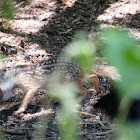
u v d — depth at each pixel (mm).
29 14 14594
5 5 2955
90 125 7391
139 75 1459
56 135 6734
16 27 13227
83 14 14570
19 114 8031
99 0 15734
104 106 7965
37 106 8516
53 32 13055
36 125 7383
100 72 8523
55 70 8281
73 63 8211
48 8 15273
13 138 6801
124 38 1557
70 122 2766
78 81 8398
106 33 1654
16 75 8227
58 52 11477
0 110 8328
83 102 8664
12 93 8375
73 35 12688
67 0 16016
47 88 8945
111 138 6660
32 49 11742
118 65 1493
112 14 14414
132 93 1534
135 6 15055
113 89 8062
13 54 11266
